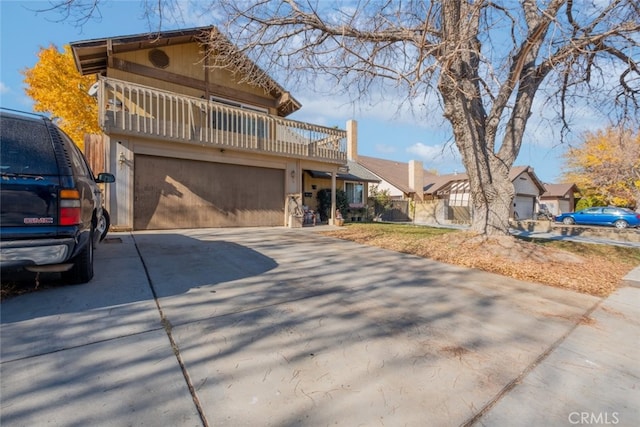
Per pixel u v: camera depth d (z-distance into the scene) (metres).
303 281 4.44
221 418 1.74
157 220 8.76
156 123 8.38
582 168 26.31
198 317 3.05
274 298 3.69
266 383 2.07
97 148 8.12
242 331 2.80
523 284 4.83
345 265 5.50
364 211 18.77
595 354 2.71
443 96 6.55
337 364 2.34
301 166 11.84
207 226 9.69
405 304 3.71
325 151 12.33
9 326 2.71
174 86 10.28
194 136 9.03
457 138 7.11
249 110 11.23
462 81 6.22
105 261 4.95
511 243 6.83
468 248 6.78
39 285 3.70
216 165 9.88
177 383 2.03
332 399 1.94
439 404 1.95
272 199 11.21
